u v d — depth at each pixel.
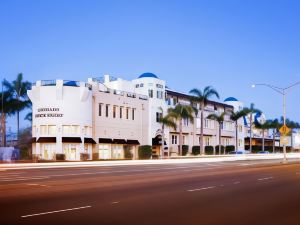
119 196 15.15
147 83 71.94
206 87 74.44
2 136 66.56
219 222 10.09
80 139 56.81
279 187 18.72
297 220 10.39
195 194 15.85
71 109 56.62
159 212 11.55
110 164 46.59
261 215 11.11
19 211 11.62
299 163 48.81
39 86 57.12
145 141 69.56
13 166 39.16
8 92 67.62
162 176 26.05
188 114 70.12
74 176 26.25
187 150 78.06
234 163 50.53
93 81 67.94
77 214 11.16
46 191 16.80
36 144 57.16
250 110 90.88
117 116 64.38
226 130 93.50
